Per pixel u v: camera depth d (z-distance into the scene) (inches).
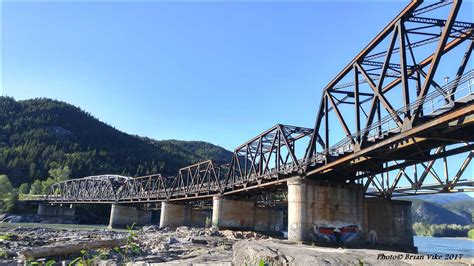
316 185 1690.5
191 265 732.7
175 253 1267.2
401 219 1774.1
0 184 6815.9
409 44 1154.0
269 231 2878.9
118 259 987.3
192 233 2363.4
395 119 1089.4
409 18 1122.0
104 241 1268.5
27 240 1565.0
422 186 1547.7
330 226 1657.2
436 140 1125.1
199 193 3255.4
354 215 1701.5
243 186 2504.9
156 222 6835.6
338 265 524.7
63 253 1093.1
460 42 1129.4
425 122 971.3
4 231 2239.2
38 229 2810.0
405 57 1088.8
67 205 6702.8
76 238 1710.1
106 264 850.1
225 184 2827.3
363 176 1658.5
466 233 6732.3
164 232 2930.6
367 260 532.7
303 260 565.3
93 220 6835.6
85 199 5895.7
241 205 2878.9
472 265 480.1
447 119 895.1
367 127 1232.2
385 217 1755.7
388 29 1194.6
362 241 1679.4
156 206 5408.5
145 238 2064.5
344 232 1663.4
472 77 835.4
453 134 1015.0
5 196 6732.3
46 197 6456.7
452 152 1161.4
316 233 1628.9
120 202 5093.5
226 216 2807.6
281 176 1953.7
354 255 587.5
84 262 476.1
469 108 836.0
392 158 1280.8
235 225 2815.0
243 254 743.7
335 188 1710.1
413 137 1038.4
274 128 2201.0
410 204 1811.0
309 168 1712.6
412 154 1263.5
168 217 3914.9
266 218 2945.4
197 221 4128.9
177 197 3823.8
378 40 1251.8
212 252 1227.9
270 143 2415.1
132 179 5423.2
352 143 1332.4
